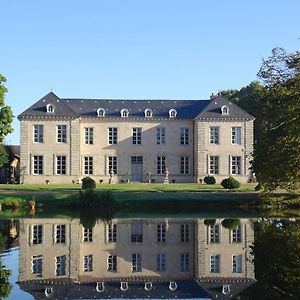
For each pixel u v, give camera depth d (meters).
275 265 19.81
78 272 19.03
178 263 20.77
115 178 73.75
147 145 74.31
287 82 46.78
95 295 15.86
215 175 72.94
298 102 41.94
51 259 21.39
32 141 71.56
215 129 73.31
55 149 71.69
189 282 17.52
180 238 27.00
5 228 30.47
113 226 31.86
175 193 49.72
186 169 74.56
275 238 26.12
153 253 22.92
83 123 73.81
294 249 22.81
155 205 43.84
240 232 28.69
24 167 71.31
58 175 71.62
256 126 85.50
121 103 76.06
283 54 51.78
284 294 15.67
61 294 15.86
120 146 74.00
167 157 74.38
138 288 16.81
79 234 28.44
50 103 72.50
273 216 37.72
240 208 44.22
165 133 74.50
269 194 44.53
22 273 18.72
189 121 74.50
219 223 33.19
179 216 38.16
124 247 24.45
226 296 15.61
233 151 73.19
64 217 37.03
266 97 46.94
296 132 40.25
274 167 40.69
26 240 26.19
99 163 73.94
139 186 61.72
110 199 43.22
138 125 74.31
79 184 67.44
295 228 29.77
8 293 15.84
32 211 41.28
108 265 20.33
